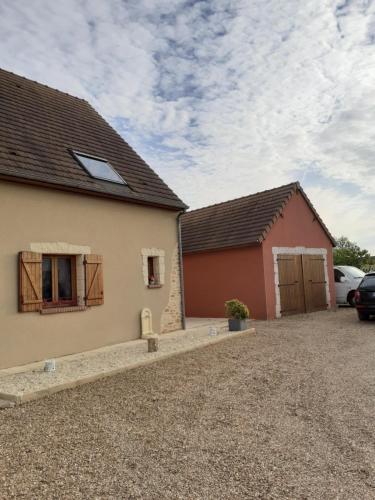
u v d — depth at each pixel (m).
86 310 8.84
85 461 3.58
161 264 10.89
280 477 3.20
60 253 8.40
